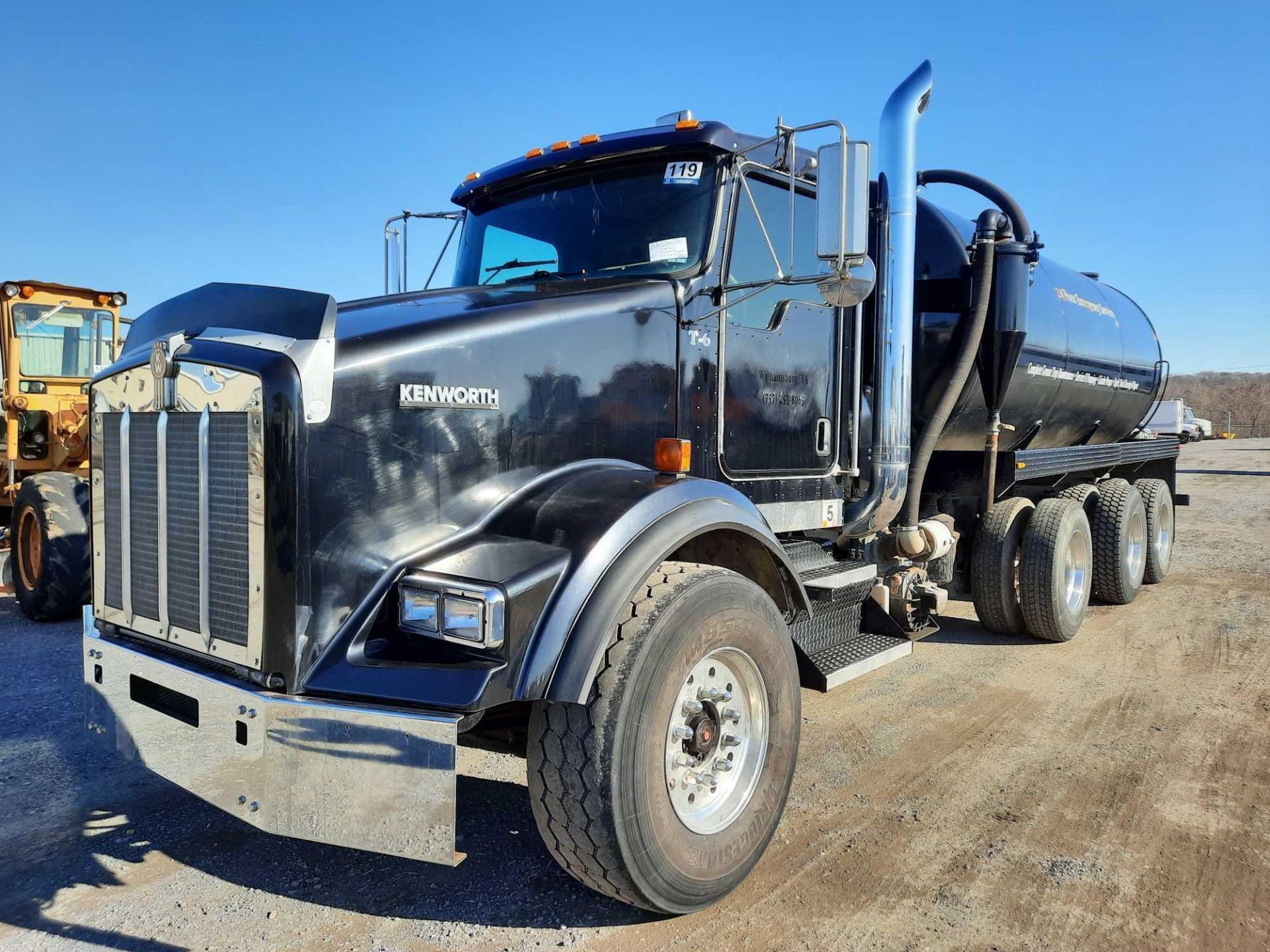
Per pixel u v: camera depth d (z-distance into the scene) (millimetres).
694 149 3814
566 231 4152
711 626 2805
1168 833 3438
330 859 3229
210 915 2850
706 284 3715
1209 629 6895
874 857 3246
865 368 4809
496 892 2994
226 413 2605
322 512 2520
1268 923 2832
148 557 2977
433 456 2773
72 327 9195
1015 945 2697
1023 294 5609
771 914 2863
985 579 6395
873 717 4797
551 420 3119
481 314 2982
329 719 2377
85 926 2785
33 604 6957
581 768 2510
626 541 2717
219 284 2889
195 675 2652
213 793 2582
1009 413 6477
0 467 9172
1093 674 5648
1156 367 9062
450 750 2285
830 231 3195
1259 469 27906
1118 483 8109
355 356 2623
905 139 4625
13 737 4434
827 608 4379
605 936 2736
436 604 2504
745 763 3080
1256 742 4414
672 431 3578
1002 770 4059
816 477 4406
